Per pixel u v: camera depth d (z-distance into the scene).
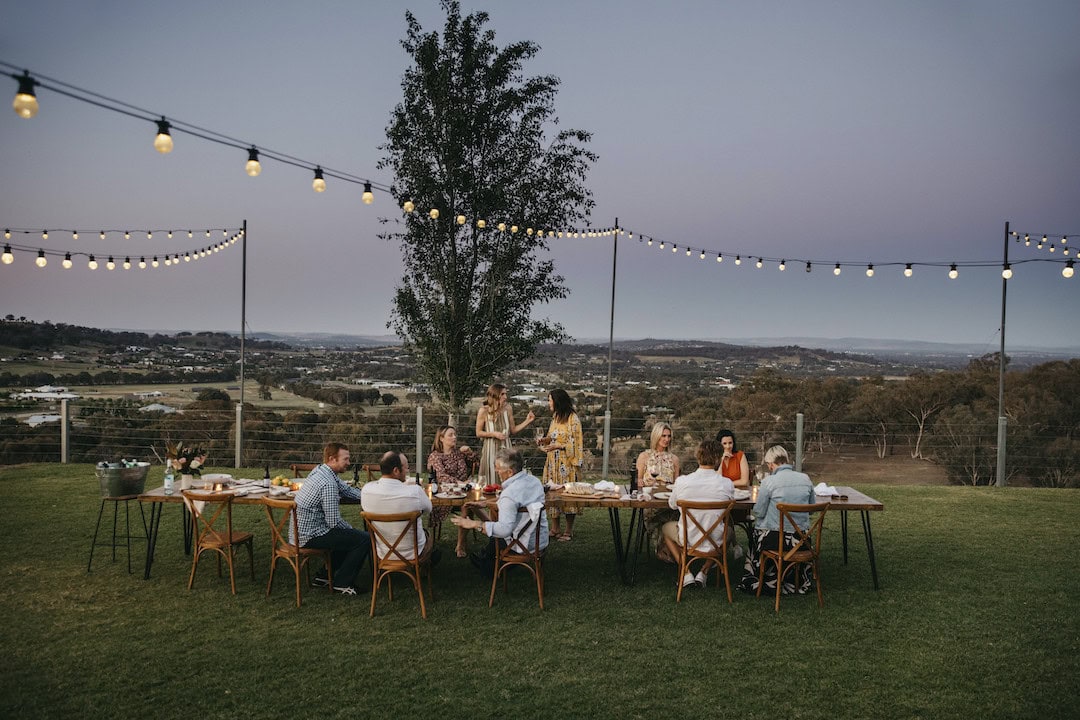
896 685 4.32
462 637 5.03
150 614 5.43
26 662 4.57
